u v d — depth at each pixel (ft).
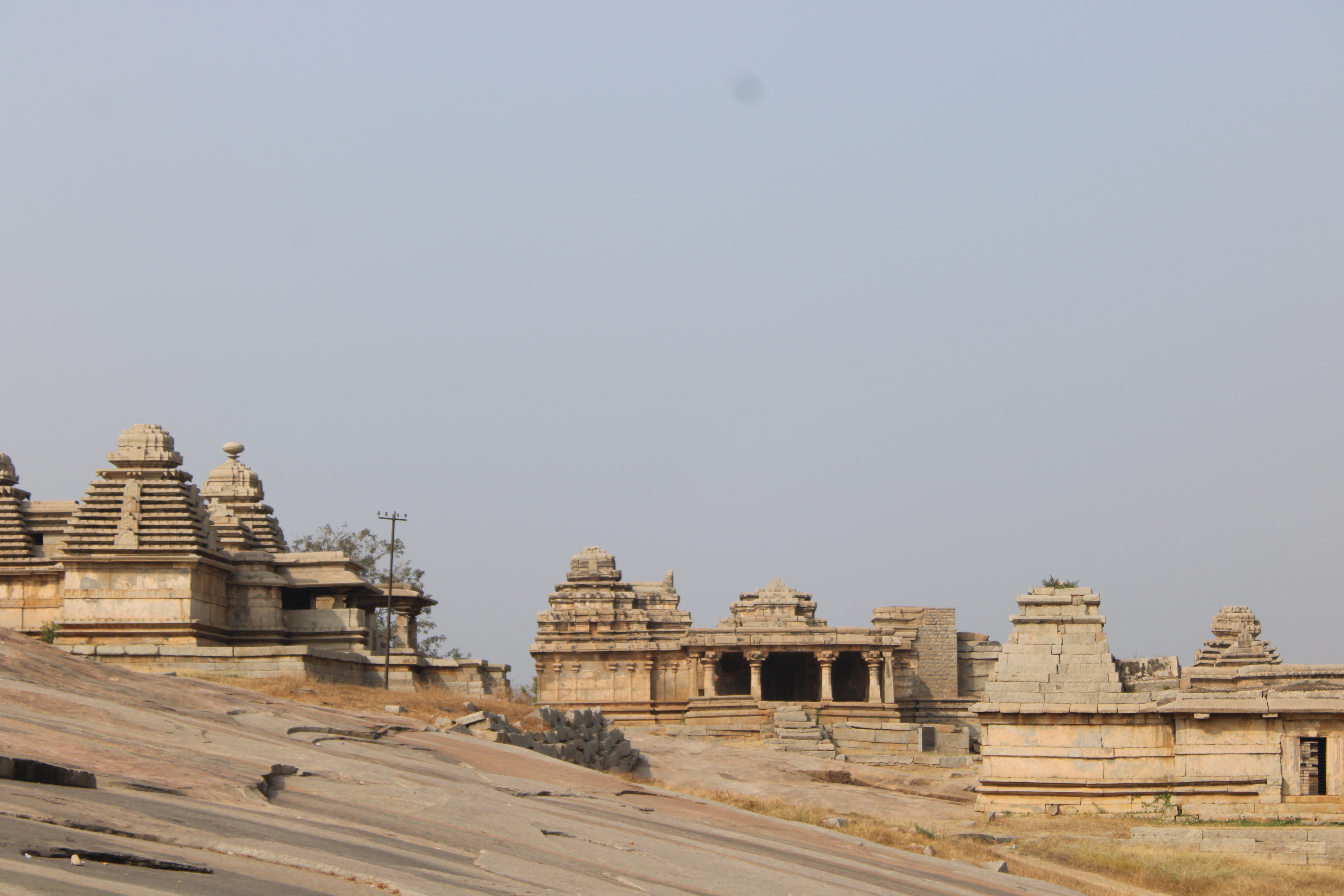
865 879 84.79
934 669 282.77
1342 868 129.39
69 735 69.41
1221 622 256.52
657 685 268.82
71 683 92.07
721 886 68.33
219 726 89.76
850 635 258.57
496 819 73.87
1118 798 149.38
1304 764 150.00
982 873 107.24
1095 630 153.69
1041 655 153.89
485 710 153.58
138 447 186.70
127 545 181.06
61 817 49.44
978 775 184.85
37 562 190.49
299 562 202.59
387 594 216.33
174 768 66.95
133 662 161.38
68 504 200.75
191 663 161.38
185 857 48.57
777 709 241.76
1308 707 143.84
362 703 146.00
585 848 71.36
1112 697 151.12
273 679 157.69
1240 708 145.69
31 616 187.11
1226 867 127.65
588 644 269.44
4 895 37.81
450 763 100.01
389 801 73.56
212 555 186.80
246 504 232.53
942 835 139.44
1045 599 154.92
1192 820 144.46
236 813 59.57
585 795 98.02
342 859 53.11
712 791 152.97
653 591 338.13
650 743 181.98
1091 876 125.70
